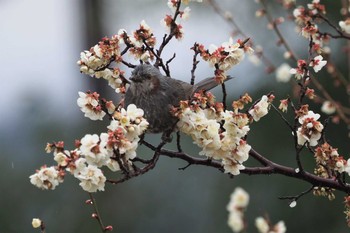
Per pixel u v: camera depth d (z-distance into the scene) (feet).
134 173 21.57
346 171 22.72
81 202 48.01
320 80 47.24
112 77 24.23
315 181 23.98
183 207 49.60
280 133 48.32
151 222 49.26
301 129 22.66
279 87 47.26
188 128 21.76
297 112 22.58
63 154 20.45
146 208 49.47
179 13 24.41
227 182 49.14
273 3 47.01
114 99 60.29
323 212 48.55
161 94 23.77
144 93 23.80
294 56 32.27
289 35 46.88
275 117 47.98
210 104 22.09
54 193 48.08
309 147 23.17
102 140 20.22
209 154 21.99
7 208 47.60
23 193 48.01
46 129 50.01
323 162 23.32
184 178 49.70
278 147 48.37
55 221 47.44
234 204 20.21
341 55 47.37
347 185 23.77
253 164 48.52
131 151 20.53
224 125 21.72
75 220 47.62
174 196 49.73
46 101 51.37
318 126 22.44
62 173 20.34
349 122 31.81
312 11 26.22
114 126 20.48
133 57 24.45
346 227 48.24
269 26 33.17
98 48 23.40
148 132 24.18
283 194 48.32
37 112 50.83
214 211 49.16
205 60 22.36
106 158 20.20
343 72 47.19
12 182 48.19
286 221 48.44
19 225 47.32
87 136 20.12
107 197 48.98
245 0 47.98
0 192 47.88
